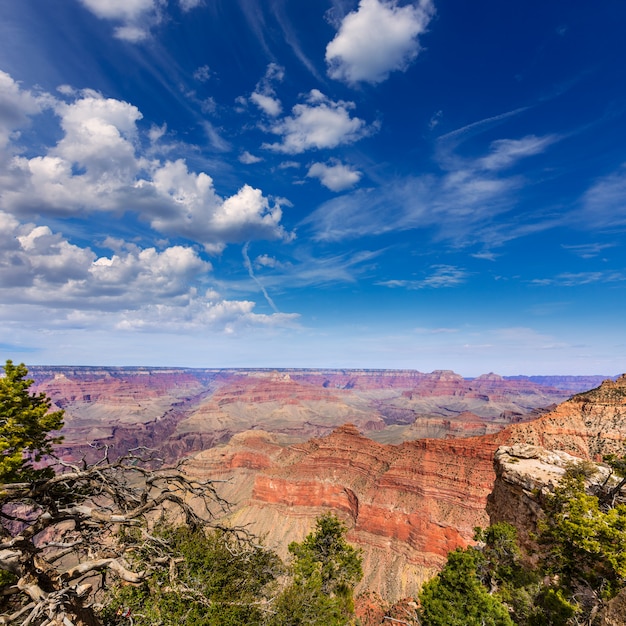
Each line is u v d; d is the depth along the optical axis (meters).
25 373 23.47
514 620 31.91
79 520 17.72
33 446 22.02
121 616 18.84
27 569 15.39
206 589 18.03
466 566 30.73
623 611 17.38
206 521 19.72
